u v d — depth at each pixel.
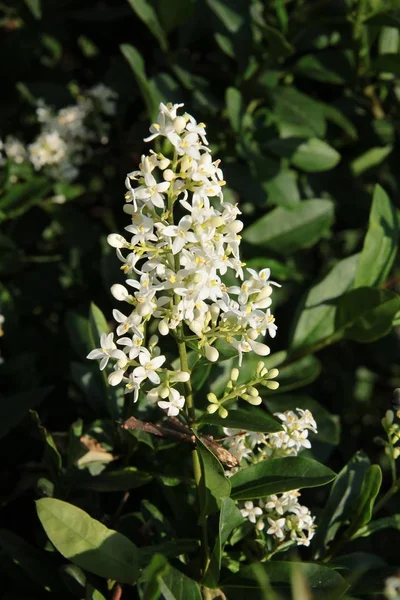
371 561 0.28
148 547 0.26
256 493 0.26
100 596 0.25
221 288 0.24
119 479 0.28
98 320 0.29
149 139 0.24
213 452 0.25
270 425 0.25
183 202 0.23
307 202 0.35
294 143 0.35
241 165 0.34
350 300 0.31
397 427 0.27
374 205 0.31
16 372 0.34
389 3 0.34
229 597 0.26
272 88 0.34
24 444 0.33
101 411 0.31
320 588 0.25
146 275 0.24
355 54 0.35
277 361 0.31
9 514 0.32
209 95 0.35
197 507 0.27
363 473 0.29
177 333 0.25
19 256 0.35
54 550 0.27
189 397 0.25
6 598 0.28
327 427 0.31
